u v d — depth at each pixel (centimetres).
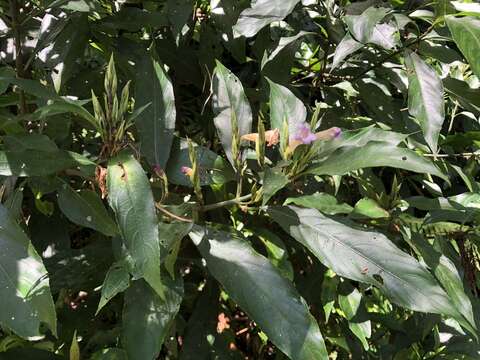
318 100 68
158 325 35
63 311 47
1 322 29
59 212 49
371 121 59
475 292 49
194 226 39
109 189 32
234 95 44
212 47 58
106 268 46
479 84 64
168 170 43
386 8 49
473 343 54
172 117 43
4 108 50
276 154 53
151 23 52
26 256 31
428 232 48
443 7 46
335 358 63
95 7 45
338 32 56
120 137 35
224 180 43
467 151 67
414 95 46
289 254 60
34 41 53
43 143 36
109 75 34
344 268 37
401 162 35
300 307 35
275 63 55
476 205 50
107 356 37
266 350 73
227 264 37
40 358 38
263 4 51
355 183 63
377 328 61
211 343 54
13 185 41
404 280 36
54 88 49
